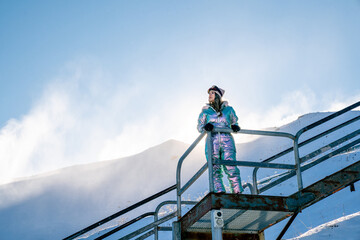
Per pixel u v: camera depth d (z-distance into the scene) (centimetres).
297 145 564
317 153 588
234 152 567
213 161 507
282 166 544
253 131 544
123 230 2175
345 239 900
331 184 536
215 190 550
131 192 5038
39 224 4494
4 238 4119
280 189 2027
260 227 622
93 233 2523
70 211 4906
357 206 1237
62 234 3972
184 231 577
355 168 540
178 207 596
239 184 559
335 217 1206
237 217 563
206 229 609
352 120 658
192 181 556
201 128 588
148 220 2192
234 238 630
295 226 1257
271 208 510
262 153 4419
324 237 955
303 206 527
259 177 2939
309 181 1980
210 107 597
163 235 1702
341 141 621
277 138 4894
